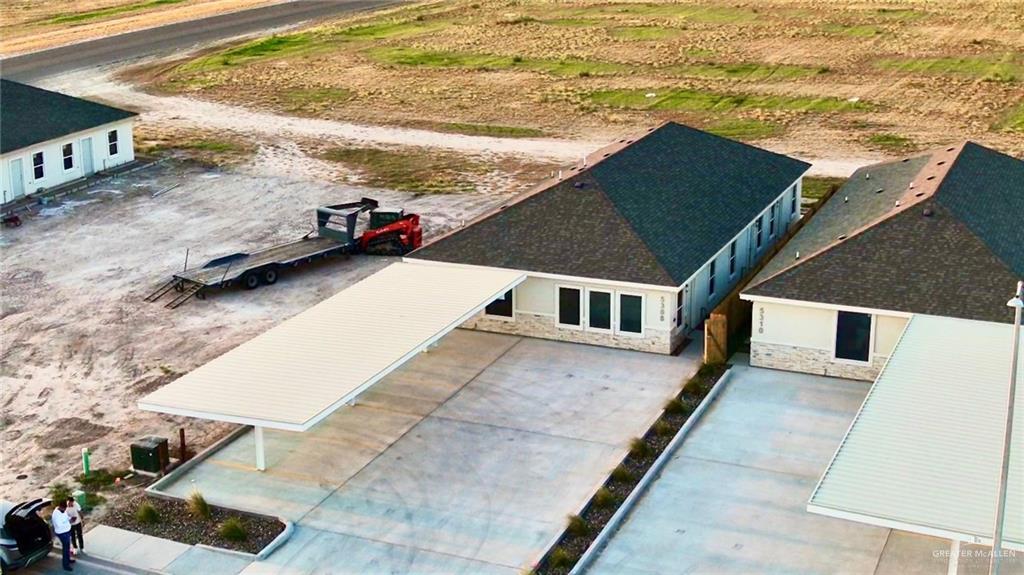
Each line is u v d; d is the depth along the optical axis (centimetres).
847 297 3033
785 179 4169
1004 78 6994
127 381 3241
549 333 3422
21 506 2327
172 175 5419
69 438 2920
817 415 2903
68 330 3606
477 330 3503
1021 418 2375
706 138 4238
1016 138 5722
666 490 2584
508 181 5241
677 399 2980
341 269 4112
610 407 2983
